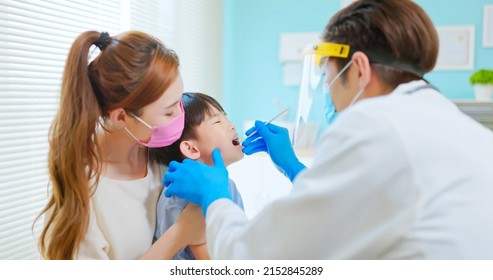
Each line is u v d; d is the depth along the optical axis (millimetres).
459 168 656
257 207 2238
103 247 943
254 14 2732
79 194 907
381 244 656
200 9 2539
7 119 1300
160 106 938
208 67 2658
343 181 650
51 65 1472
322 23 2609
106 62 906
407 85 773
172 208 1044
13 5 1298
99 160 949
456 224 640
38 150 1431
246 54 2766
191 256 1065
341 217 662
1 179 1291
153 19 2105
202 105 1129
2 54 1276
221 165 1009
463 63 2391
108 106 931
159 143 991
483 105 1947
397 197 634
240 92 2795
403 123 660
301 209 682
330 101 912
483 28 2348
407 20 765
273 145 1241
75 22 1583
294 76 2652
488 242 649
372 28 775
